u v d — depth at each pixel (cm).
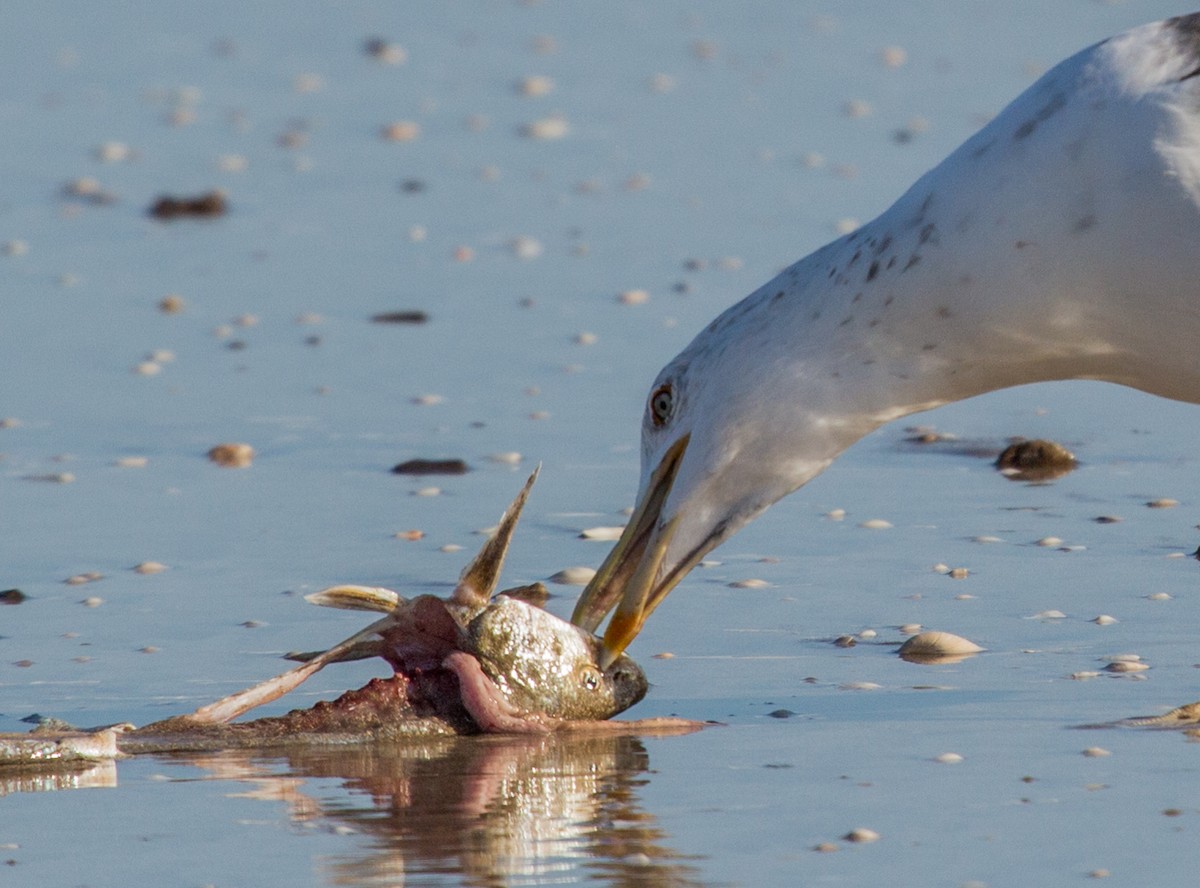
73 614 1070
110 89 2975
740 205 2195
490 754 863
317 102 2873
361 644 915
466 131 2661
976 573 1105
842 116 2661
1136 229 880
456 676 901
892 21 3369
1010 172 901
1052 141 895
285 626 1045
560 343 1694
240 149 2586
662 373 956
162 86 3000
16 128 2717
